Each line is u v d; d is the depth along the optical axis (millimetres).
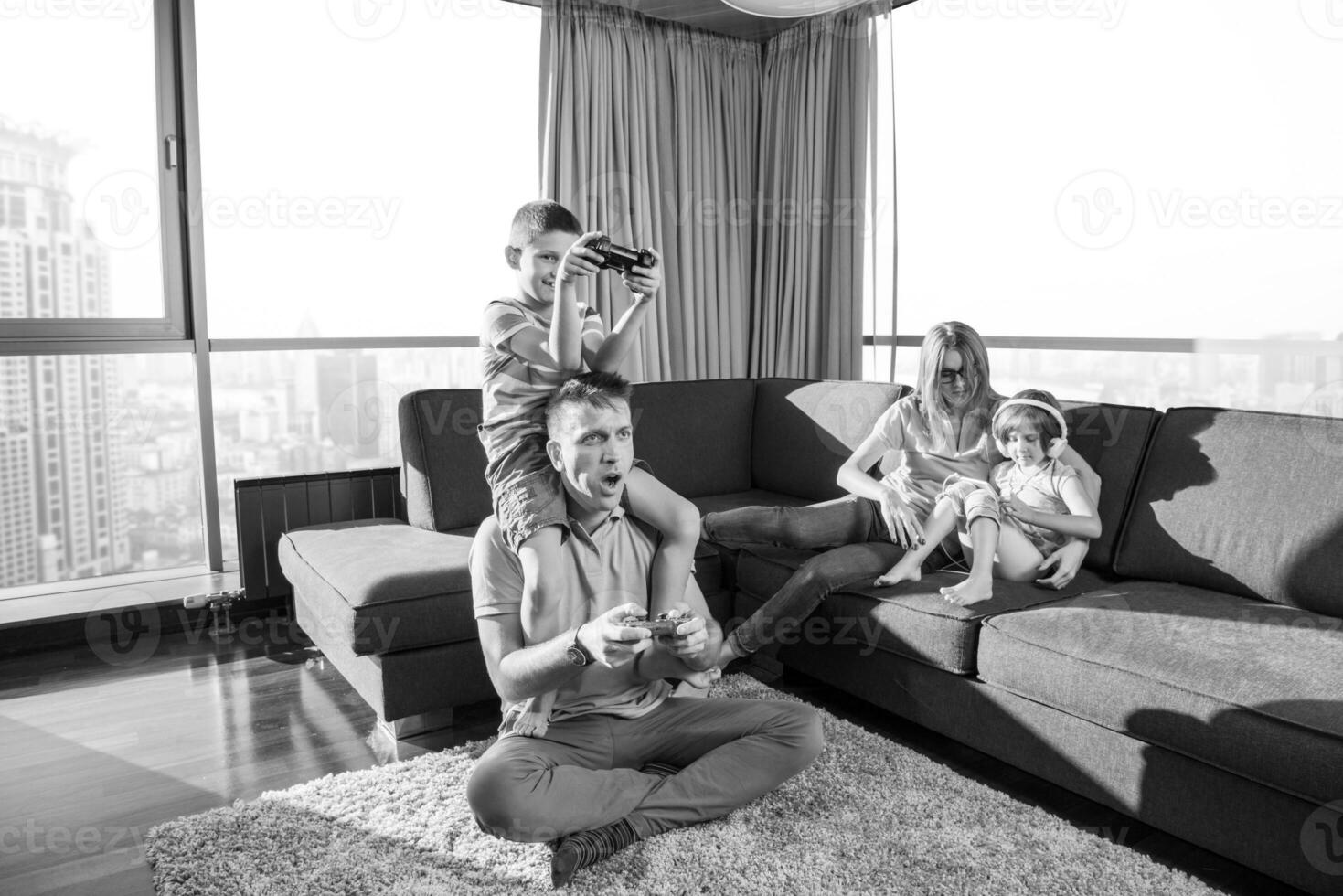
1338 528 2135
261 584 3299
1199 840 1804
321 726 2564
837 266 4105
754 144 4461
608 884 1729
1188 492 2422
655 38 4113
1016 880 1729
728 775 1928
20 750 2420
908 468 2727
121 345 3309
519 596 1886
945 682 2283
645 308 1997
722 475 3650
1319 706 1652
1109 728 1939
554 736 1888
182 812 2094
